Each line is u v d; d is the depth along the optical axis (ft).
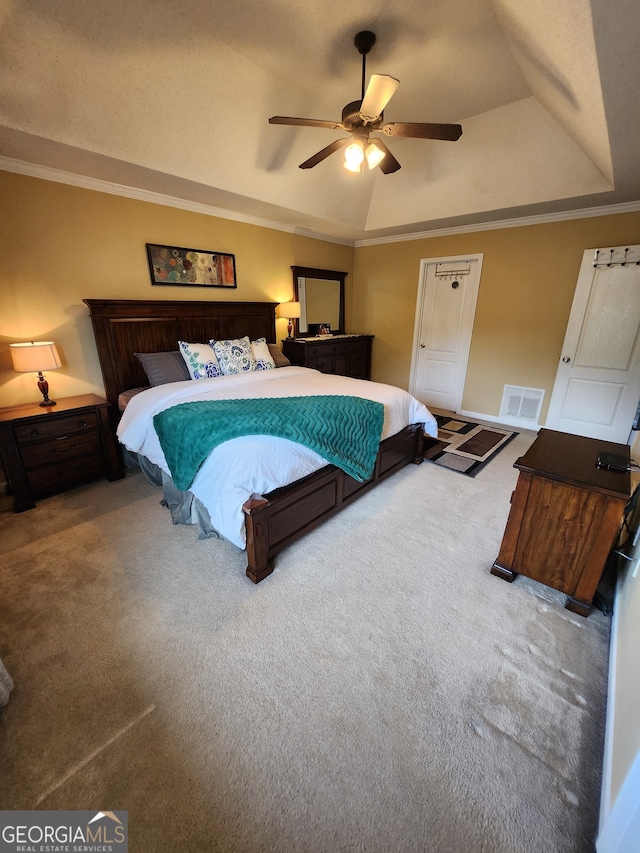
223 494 5.76
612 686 4.20
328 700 4.27
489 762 3.69
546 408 13.79
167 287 11.31
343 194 12.66
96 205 9.48
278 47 7.04
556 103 7.20
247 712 4.14
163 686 4.42
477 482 9.71
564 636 5.14
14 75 6.08
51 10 5.55
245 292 13.56
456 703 4.25
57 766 3.64
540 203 11.12
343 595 5.84
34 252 8.71
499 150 10.28
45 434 8.27
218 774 3.59
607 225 11.48
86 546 7.01
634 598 4.53
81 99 6.82
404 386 17.97
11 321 8.65
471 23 6.50
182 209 11.18
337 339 15.84
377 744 3.84
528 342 13.76
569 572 5.49
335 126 6.75
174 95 7.43
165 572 6.32
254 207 11.90
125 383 10.42
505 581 6.17
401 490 9.27
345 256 17.63
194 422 6.64
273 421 6.57
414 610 5.56
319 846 3.13
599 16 3.49
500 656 4.83
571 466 5.44
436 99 8.95
